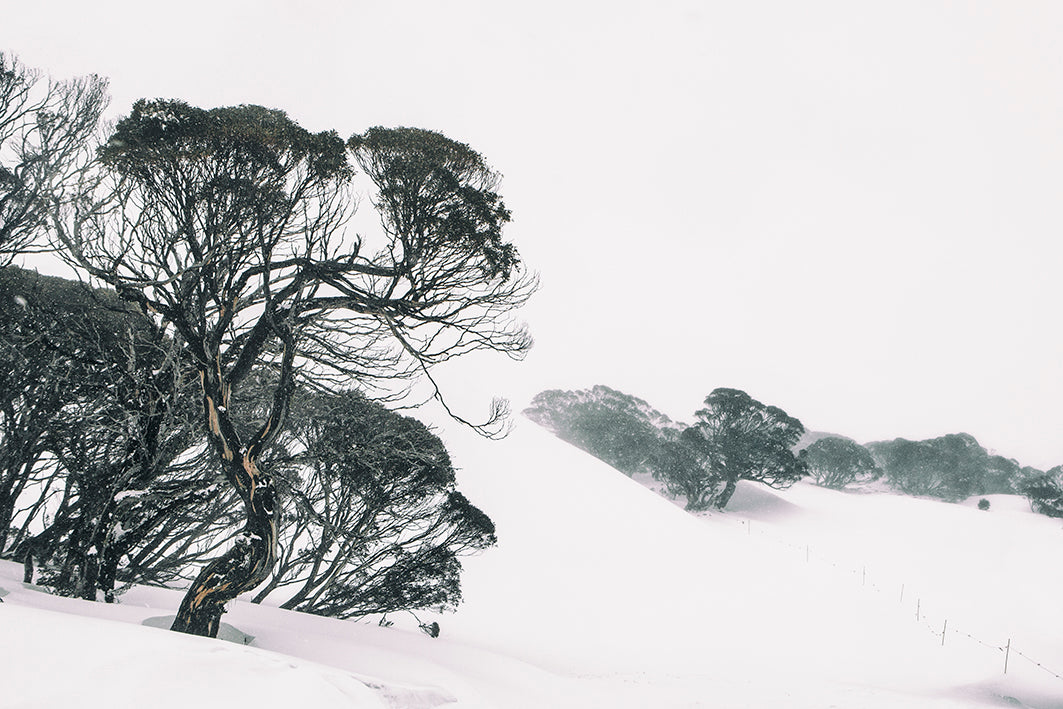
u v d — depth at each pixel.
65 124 13.88
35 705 4.91
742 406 83.38
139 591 16.56
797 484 106.69
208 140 11.12
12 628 6.05
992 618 46.84
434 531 22.91
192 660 6.40
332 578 20.78
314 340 13.00
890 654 35.19
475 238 11.79
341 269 11.80
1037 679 32.62
